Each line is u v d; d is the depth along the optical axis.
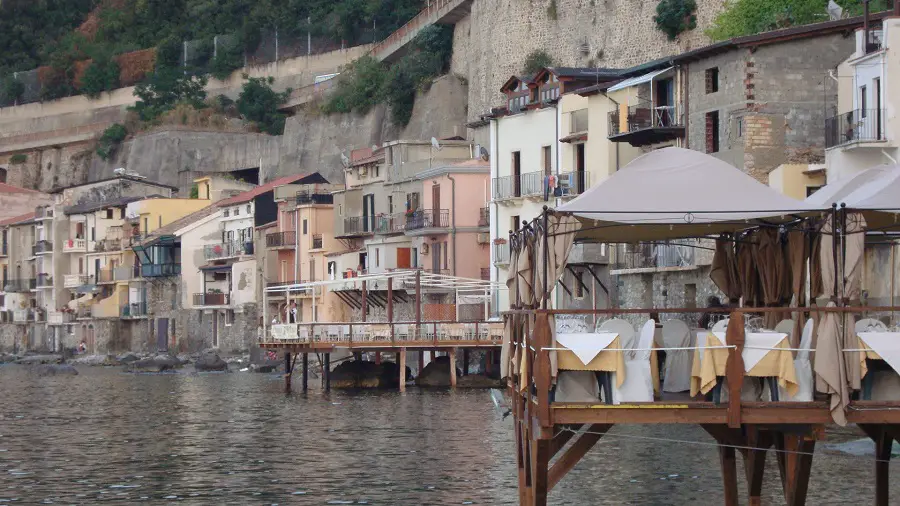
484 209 87.50
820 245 21.59
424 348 67.88
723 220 21.61
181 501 32.69
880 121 49.28
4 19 185.75
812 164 55.44
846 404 20.47
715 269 26.20
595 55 94.25
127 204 133.88
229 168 147.12
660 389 22.92
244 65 156.50
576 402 20.77
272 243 109.00
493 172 81.69
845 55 56.97
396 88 119.50
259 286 111.88
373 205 98.69
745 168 56.84
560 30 97.38
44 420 54.91
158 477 36.75
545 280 21.22
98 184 141.25
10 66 184.50
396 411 54.47
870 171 24.77
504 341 26.42
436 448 41.38
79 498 33.41
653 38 89.50
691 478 33.50
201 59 162.88
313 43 150.88
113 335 129.50
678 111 62.38
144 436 47.50
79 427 51.44
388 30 144.25
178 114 154.00
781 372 20.67
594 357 20.83
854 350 20.64
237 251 114.00
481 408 54.75
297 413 55.31
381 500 32.03
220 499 32.84
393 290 88.81
